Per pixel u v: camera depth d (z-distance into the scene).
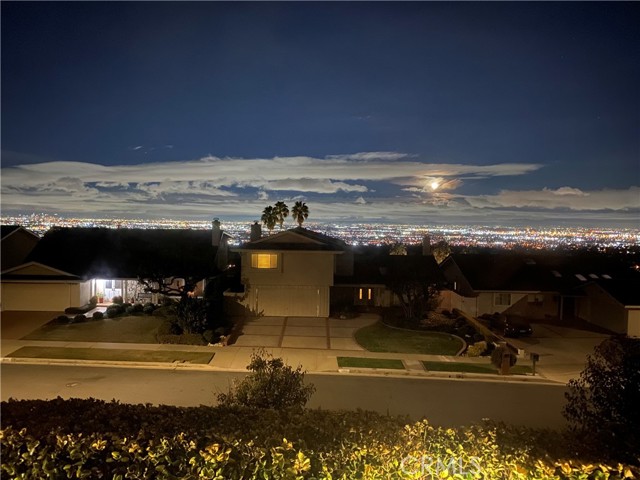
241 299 35.19
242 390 12.82
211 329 28.91
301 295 35.31
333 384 21.08
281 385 12.84
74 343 26.30
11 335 27.73
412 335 30.41
